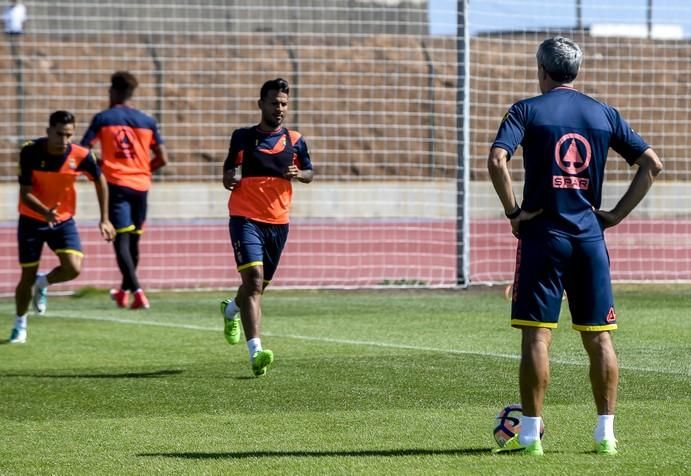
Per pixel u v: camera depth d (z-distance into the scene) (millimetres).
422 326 41031
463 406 25688
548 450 20641
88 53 120125
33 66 117625
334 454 20516
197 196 105188
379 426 23391
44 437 22641
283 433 22734
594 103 20266
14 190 105875
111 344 36844
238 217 30938
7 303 51188
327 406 25828
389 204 104625
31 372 31203
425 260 70688
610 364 20109
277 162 31062
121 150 45250
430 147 111625
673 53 102188
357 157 111375
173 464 19781
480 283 55875
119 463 19953
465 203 55125
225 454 20656
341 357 33406
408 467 19156
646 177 20281
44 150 36781
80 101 117750
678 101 102188
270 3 121312
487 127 101312
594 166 20031
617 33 100312
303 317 44156
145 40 120750
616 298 50438
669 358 32656
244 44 119688
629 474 18344
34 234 37312
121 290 46281
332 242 75188
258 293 30281
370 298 51500
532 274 19859
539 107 20016
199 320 43594
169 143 114750
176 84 117375
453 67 115562
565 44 20375
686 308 46438
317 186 105750
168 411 25453
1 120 115062
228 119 116625
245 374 30547
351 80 115562
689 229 81250
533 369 19828
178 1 121500
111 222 45281
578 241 19859
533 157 19953
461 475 18406
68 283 60344
